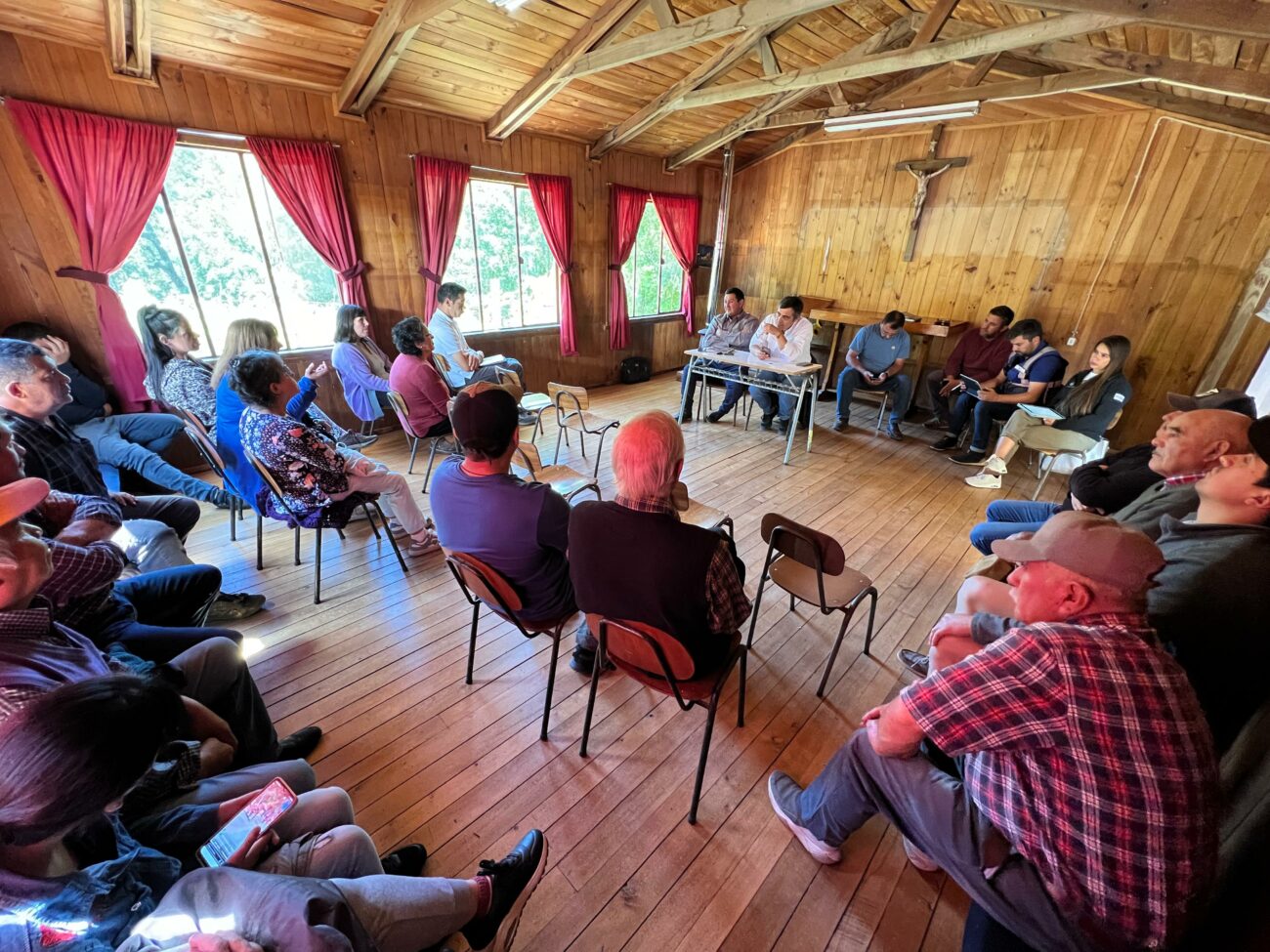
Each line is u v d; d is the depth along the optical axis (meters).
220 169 3.21
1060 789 0.79
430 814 1.38
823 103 4.87
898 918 1.19
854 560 2.65
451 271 4.48
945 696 0.84
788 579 1.86
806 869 1.29
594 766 1.53
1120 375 3.23
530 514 1.37
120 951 0.64
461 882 0.99
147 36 2.55
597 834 1.35
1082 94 3.80
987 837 0.91
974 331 4.38
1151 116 3.89
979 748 0.84
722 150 5.80
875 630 2.15
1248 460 1.08
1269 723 0.96
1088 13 2.02
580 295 5.44
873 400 5.55
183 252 3.19
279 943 0.65
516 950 1.11
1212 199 3.76
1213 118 3.38
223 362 2.45
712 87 4.31
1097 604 0.82
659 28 2.99
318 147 3.40
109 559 1.26
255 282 3.50
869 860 1.31
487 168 4.36
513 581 1.49
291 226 3.55
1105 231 4.22
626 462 1.11
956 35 3.43
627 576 1.16
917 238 5.17
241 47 2.83
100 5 2.38
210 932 0.65
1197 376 4.02
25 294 2.71
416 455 3.78
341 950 0.65
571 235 5.10
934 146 4.84
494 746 1.59
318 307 3.82
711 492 3.35
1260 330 3.70
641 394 5.63
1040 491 3.55
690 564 1.12
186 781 1.01
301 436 1.99
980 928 0.95
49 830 0.59
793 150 5.75
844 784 1.15
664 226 5.95
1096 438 3.30
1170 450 1.42
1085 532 0.82
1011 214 4.62
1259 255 3.65
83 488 1.79
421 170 3.91
